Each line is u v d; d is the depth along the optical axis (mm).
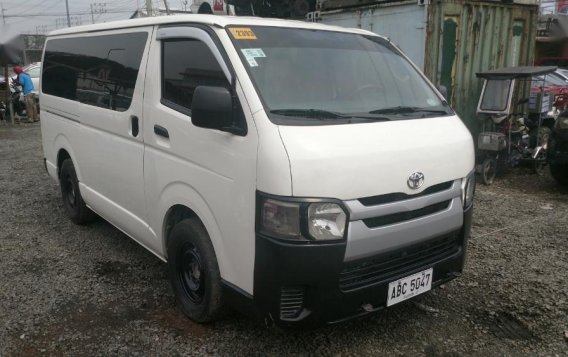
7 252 4727
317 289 2684
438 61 7480
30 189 7055
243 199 2770
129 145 3883
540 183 7520
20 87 15469
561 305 3752
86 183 4863
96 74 4410
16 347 3189
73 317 3549
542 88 8031
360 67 3500
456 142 3234
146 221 3842
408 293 3018
